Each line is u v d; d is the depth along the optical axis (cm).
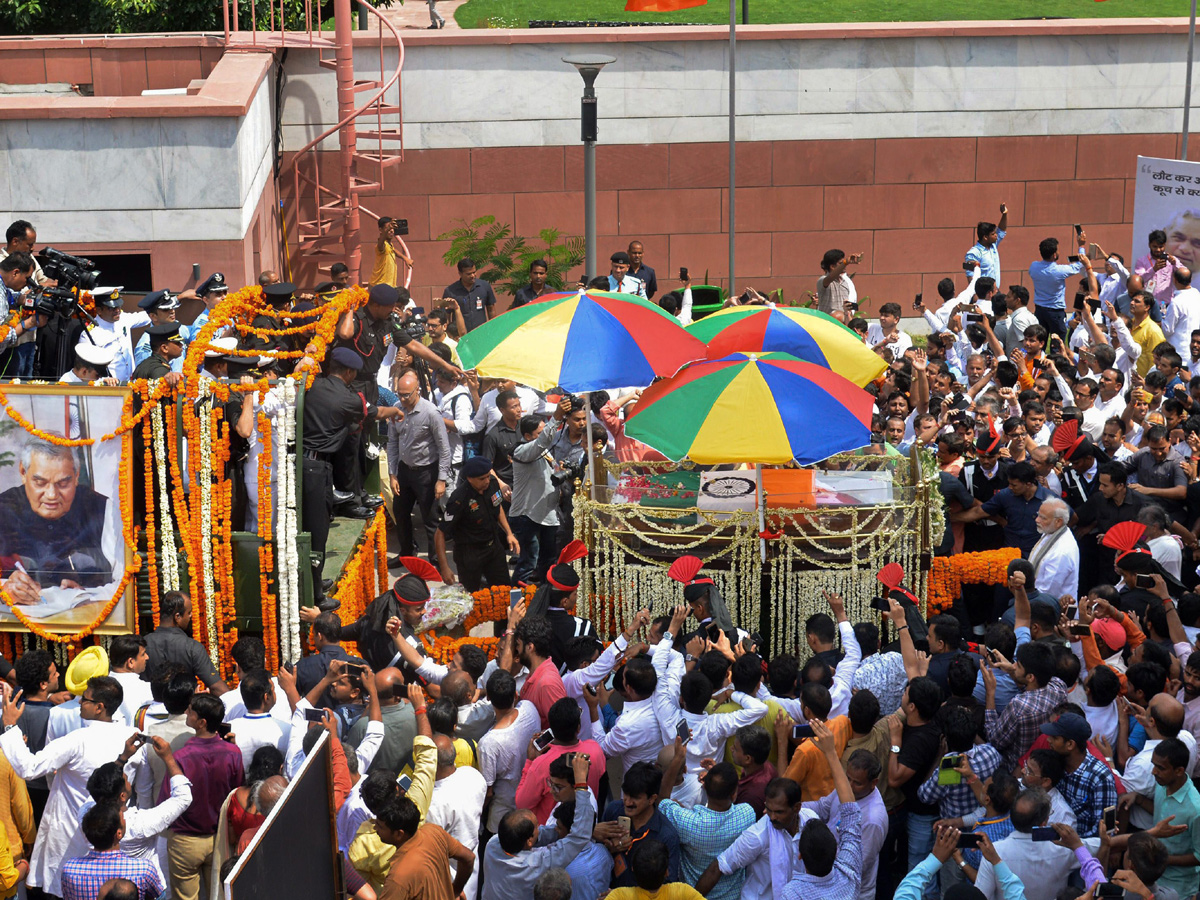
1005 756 982
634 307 1333
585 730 1052
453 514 1415
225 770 931
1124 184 2617
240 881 485
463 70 2447
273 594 1202
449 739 927
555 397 1734
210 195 1888
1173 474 1412
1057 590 1266
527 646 1054
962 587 1352
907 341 1983
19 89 2305
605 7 3488
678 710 992
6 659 1199
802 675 1042
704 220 2569
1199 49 2561
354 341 1567
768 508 1243
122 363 1452
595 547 1277
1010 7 3581
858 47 2505
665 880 837
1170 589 1243
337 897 588
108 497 1170
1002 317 1948
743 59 2494
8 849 929
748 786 941
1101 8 3575
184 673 988
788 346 1359
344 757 914
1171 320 1972
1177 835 890
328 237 2430
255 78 2044
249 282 1986
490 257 2361
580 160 2511
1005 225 2367
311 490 1266
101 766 908
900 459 1353
